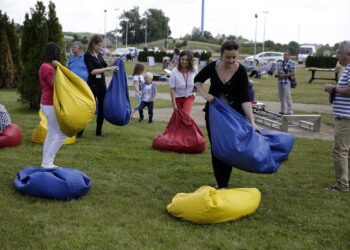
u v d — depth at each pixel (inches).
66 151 264.8
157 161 248.2
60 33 439.8
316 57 1448.1
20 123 359.6
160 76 894.4
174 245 143.9
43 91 211.9
